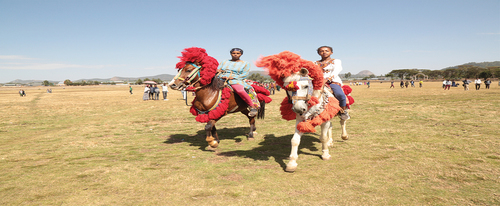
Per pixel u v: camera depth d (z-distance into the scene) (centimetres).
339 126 830
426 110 1140
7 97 3912
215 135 630
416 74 19200
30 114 1438
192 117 1188
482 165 431
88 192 361
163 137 753
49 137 773
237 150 583
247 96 570
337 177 400
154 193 355
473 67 16238
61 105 2061
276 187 369
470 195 327
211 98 548
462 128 729
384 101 1672
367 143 601
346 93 545
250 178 406
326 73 495
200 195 347
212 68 537
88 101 2519
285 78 401
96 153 574
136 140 714
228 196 343
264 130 821
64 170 456
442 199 319
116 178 413
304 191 354
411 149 539
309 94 390
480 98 1659
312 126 421
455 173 400
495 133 655
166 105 1859
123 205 321
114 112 1471
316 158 503
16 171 454
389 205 308
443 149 531
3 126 1016
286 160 497
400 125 810
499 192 333
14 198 344
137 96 3416
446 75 18312
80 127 957
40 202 332
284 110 485
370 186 363
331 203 317
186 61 537
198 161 500
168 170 449
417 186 359
